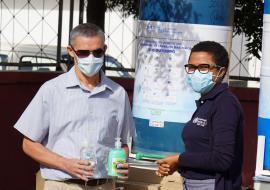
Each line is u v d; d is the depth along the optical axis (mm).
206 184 4836
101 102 5227
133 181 6492
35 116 5191
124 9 10367
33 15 14992
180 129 6879
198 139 4848
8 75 8586
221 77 4969
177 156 4969
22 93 8781
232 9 7008
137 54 7141
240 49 11477
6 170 8602
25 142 5270
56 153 5164
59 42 10234
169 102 6898
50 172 5172
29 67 10391
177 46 6844
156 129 6961
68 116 5160
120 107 5328
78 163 5000
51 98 5195
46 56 11617
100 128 5188
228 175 4828
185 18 6797
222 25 6871
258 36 9273
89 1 9180
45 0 14852
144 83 7012
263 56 6395
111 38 12703
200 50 4977
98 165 5164
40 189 6211
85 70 5105
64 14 14422
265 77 6383
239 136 4848
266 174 6289
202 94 4980
